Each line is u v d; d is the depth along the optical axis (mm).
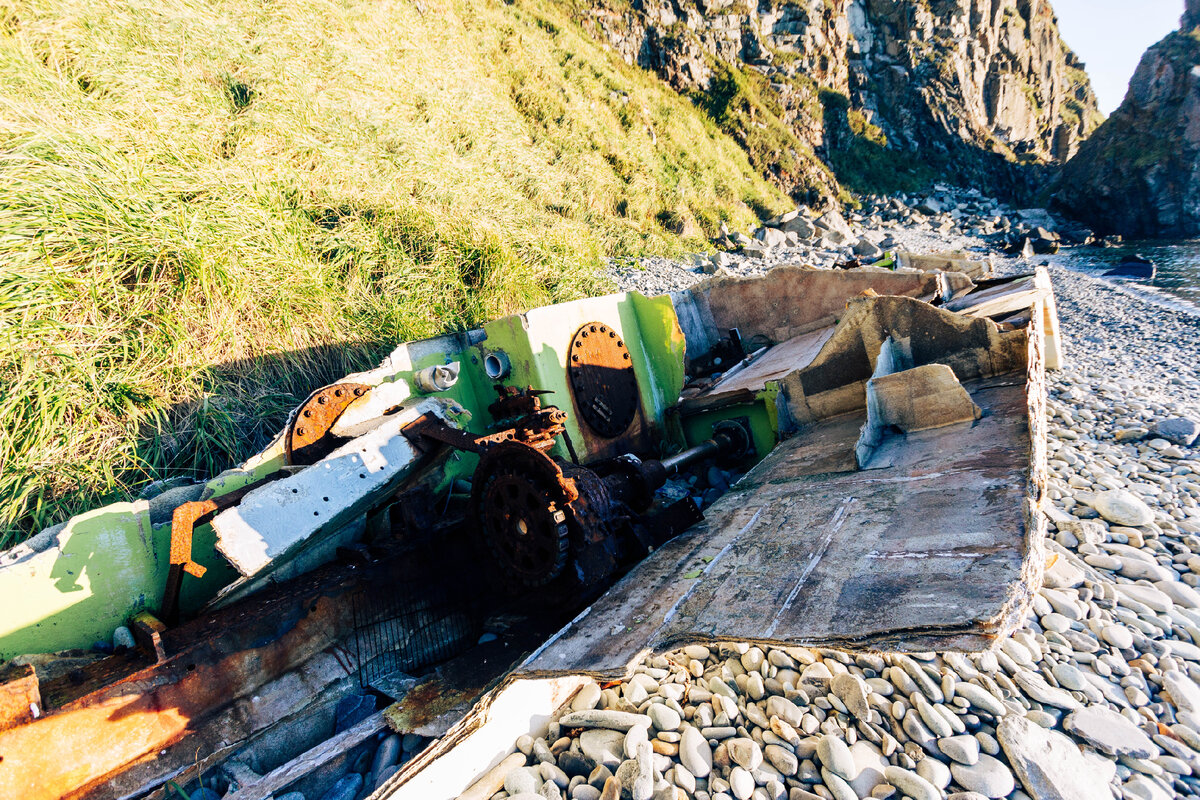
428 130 10008
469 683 3320
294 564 3615
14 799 2332
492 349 4941
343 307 5680
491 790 2619
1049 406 6680
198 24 7695
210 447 4316
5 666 2662
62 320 4086
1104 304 13188
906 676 2836
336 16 10703
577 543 3459
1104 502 4344
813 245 18797
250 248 5211
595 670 2617
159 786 2678
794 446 4859
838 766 2475
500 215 9211
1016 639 3102
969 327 4367
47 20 6227
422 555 3764
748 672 3094
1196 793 2449
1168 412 6277
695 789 2529
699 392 6113
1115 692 2889
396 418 3916
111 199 4598
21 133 4676
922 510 3084
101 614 2986
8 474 3516
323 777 2877
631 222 14922
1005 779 2404
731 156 24906
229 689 2936
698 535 3936
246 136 6543
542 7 23359
